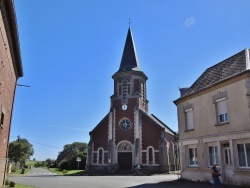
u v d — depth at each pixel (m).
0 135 12.27
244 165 15.27
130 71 37.97
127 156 35.19
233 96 16.30
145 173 31.22
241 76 15.71
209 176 17.69
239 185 15.20
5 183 15.61
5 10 9.50
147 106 40.03
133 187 15.95
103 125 37.28
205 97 18.84
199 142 18.95
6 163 15.36
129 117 36.41
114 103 37.78
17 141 65.50
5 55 11.11
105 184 18.05
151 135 34.53
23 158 64.62
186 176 20.19
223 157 16.84
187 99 20.84
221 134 16.89
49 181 20.88
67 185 17.48
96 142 36.81
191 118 20.47
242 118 15.44
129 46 41.31
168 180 20.97
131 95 37.16
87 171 35.12
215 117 17.62
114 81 39.03
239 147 15.77
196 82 21.83
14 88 16.06
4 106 12.73
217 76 18.97
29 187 15.87
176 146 39.41
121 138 35.91
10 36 11.36
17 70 15.77
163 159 32.94
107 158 35.59
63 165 50.91
